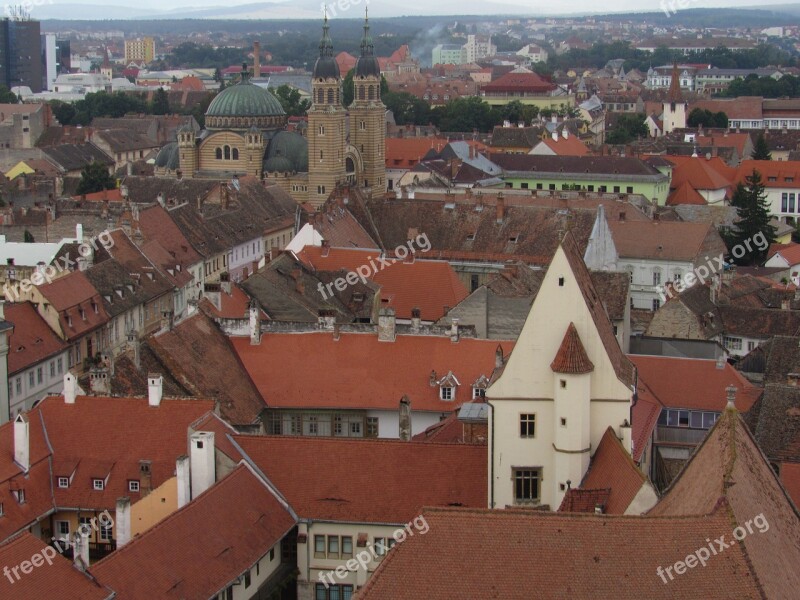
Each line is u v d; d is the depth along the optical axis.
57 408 114.19
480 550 72.19
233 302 152.25
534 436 101.75
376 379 134.00
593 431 100.94
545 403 101.12
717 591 68.50
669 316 171.38
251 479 102.75
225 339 137.50
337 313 163.62
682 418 132.50
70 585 82.62
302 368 135.25
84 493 110.06
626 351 156.38
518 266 181.25
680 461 130.12
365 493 104.19
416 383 133.38
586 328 100.00
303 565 103.94
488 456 103.31
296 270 164.62
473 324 153.25
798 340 151.00
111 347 180.88
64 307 167.62
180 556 90.50
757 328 180.50
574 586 70.44
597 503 89.88
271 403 133.12
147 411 113.12
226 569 92.69
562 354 99.25
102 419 113.06
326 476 105.12
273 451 106.56
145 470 109.69
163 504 101.94
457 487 104.19
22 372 154.50
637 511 86.50
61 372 165.00
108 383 118.81
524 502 102.88
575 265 102.31
